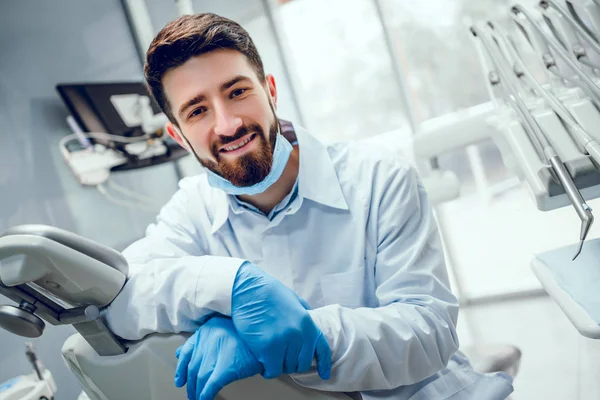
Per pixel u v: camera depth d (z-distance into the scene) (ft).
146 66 2.89
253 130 2.88
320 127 10.37
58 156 5.29
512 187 7.85
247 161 2.93
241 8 8.70
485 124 3.71
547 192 2.68
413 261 2.89
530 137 2.98
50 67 5.47
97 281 2.16
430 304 2.72
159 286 2.27
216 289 2.16
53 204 5.13
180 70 2.78
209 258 2.34
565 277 2.70
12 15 5.24
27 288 2.13
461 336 6.00
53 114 5.35
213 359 2.08
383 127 10.25
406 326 2.50
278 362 2.07
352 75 9.96
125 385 2.33
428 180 4.72
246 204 3.38
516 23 4.01
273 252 3.28
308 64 10.02
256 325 2.09
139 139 5.90
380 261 3.02
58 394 4.69
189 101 2.82
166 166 6.60
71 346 2.39
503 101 3.83
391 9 9.32
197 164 6.89
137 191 6.10
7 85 5.04
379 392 2.59
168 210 3.81
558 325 5.68
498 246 7.13
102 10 6.16
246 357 2.08
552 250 3.09
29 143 5.07
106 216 5.65
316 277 3.21
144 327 2.24
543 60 3.59
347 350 2.31
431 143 4.55
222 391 2.16
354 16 9.46
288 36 9.87
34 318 2.09
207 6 7.93
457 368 3.02
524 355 5.32
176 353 2.21
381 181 3.19
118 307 2.27
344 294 3.15
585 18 3.60
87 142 5.47
